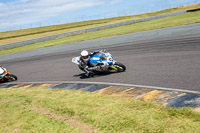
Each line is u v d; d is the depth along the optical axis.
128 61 9.82
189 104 4.33
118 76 7.61
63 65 11.84
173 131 3.31
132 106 4.48
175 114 3.86
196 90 5.00
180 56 8.80
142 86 6.01
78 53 15.30
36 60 15.49
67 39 27.88
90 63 7.98
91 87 6.88
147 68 7.95
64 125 4.09
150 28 23.61
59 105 5.16
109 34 24.78
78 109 4.72
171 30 18.44
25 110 5.16
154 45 12.66
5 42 37.66
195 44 10.57
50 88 7.64
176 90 5.23
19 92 7.26
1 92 7.67
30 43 29.20
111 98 5.28
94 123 3.96
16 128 4.26
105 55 7.93
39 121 4.43
